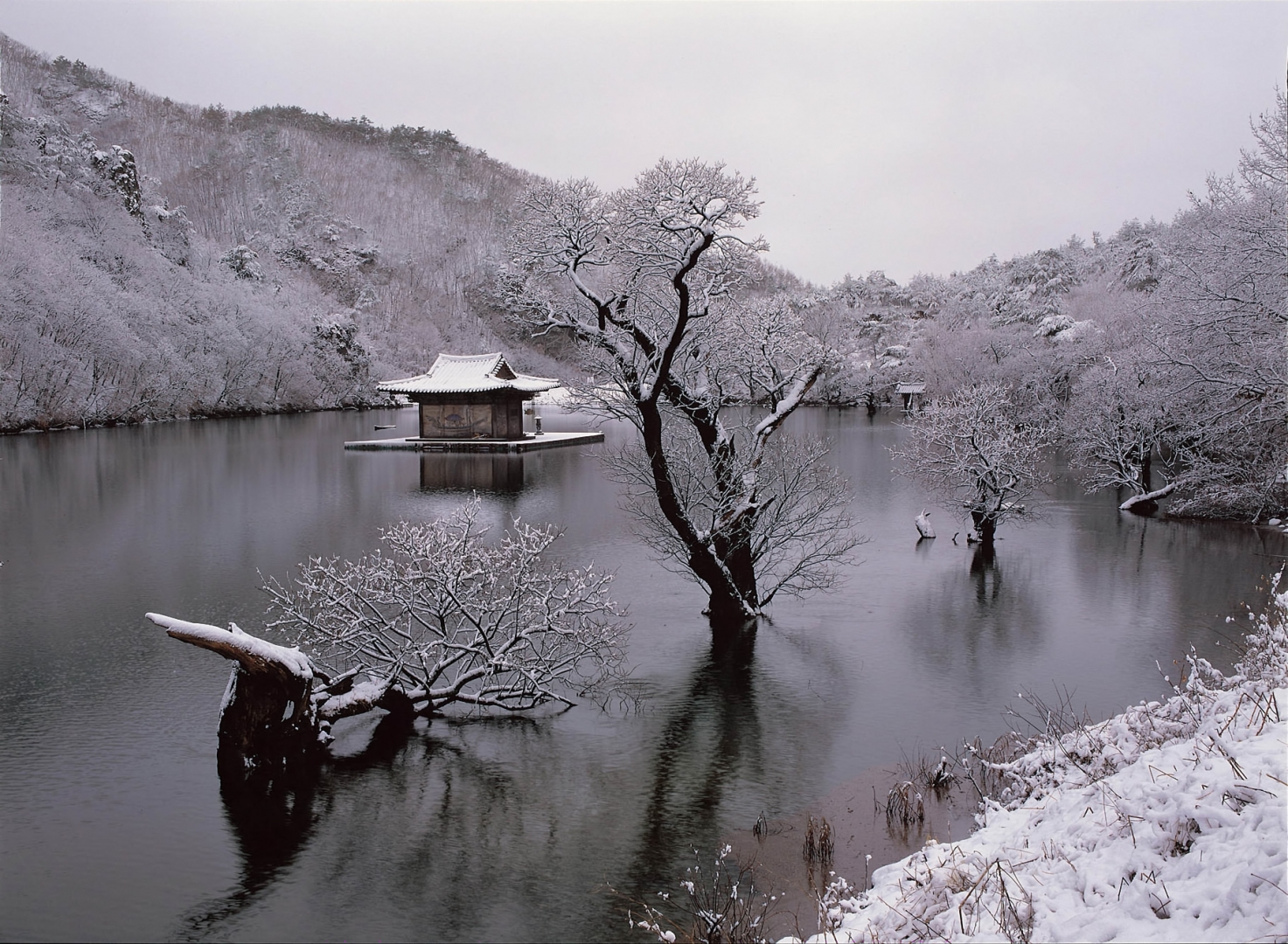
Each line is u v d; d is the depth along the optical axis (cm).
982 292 8794
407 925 629
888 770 891
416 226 18000
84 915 641
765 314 1538
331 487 3130
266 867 711
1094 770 636
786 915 617
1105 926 386
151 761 911
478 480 3369
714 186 1188
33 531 2219
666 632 1416
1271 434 2334
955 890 484
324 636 1047
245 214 16425
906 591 1686
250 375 8162
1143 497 2597
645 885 675
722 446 1465
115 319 6053
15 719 1026
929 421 2509
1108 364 3397
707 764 910
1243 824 408
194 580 1703
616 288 1411
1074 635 1374
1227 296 2164
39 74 17488
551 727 1012
